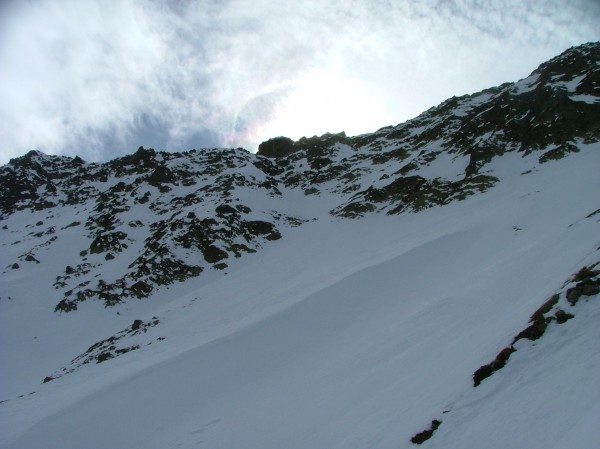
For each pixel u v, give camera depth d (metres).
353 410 13.92
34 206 96.06
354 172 85.12
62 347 44.97
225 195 75.94
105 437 19.06
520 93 72.19
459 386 11.05
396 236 47.22
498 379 10.19
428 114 105.56
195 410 20.06
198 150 112.19
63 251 68.88
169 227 64.88
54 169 116.94
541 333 11.07
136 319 46.28
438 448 8.98
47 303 53.94
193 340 32.16
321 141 109.62
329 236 57.06
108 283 55.19
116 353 36.34
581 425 6.87
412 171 66.06
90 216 81.38
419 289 27.92
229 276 53.53
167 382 22.86
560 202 34.03
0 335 47.19
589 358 8.94
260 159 106.00
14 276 61.41
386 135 104.81
